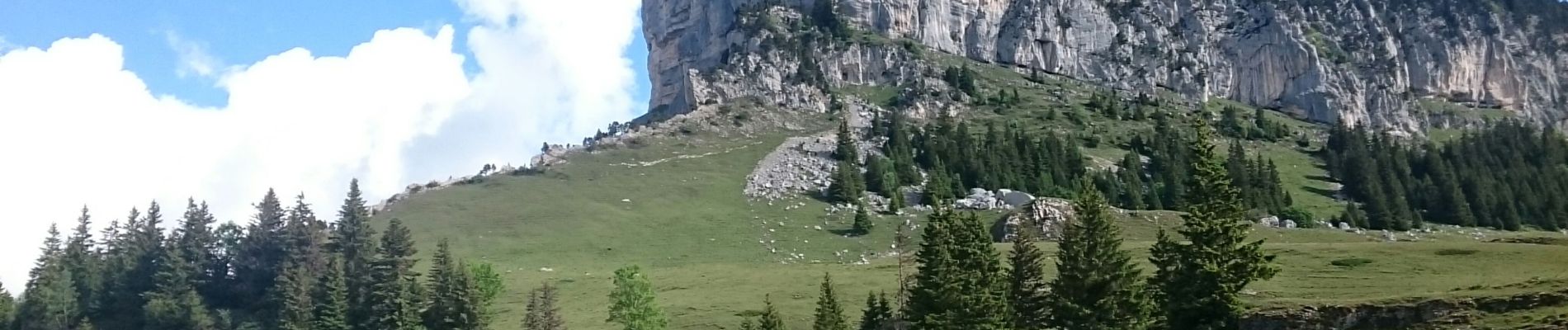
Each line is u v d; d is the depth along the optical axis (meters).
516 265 168.00
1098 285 89.81
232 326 149.62
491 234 190.12
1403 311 83.62
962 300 89.19
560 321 117.56
